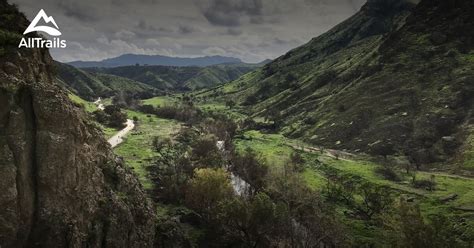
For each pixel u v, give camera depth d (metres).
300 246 83.19
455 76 196.88
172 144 147.38
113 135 160.38
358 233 96.56
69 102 53.59
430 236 73.12
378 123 189.12
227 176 100.31
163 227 69.62
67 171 49.53
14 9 55.84
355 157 170.50
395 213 85.88
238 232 81.00
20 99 48.00
